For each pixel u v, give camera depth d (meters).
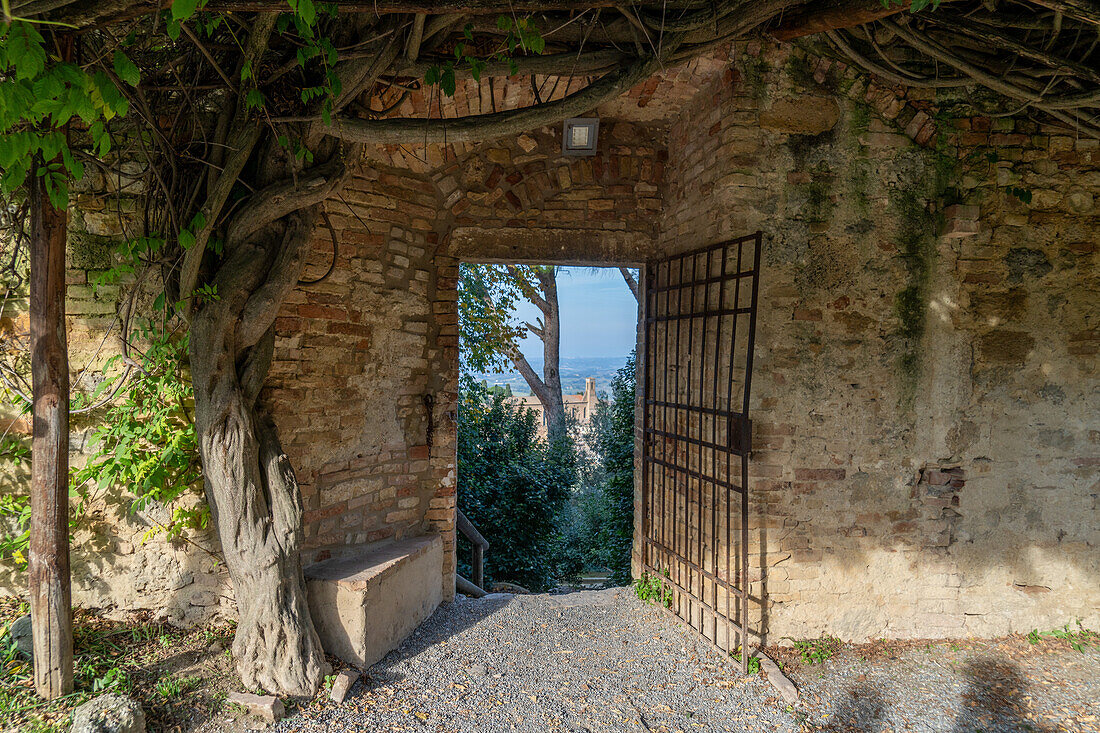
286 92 2.77
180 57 2.73
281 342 3.33
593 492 12.13
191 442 3.12
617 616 3.92
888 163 3.55
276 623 2.85
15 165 2.08
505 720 2.84
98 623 3.11
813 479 3.55
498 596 4.32
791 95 3.46
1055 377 3.74
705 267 3.65
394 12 2.40
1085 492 3.80
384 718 2.78
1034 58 3.04
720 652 3.43
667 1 2.65
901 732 2.86
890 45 3.44
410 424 4.01
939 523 3.69
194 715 2.61
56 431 2.54
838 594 3.62
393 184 3.87
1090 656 3.54
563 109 2.80
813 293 3.51
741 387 3.45
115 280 3.10
